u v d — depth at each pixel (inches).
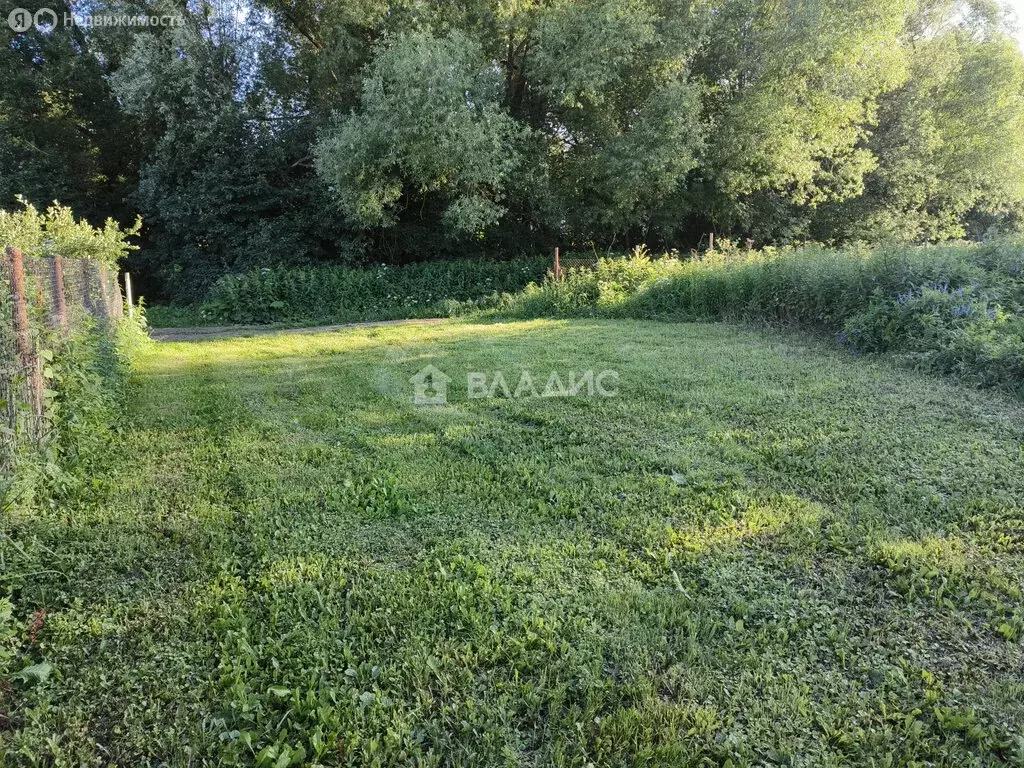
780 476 161.3
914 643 98.8
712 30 731.4
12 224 318.3
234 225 755.4
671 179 689.0
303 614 104.3
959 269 343.6
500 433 200.5
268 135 765.3
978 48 839.1
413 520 139.9
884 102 818.2
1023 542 127.3
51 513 140.5
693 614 105.3
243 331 559.8
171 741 80.2
